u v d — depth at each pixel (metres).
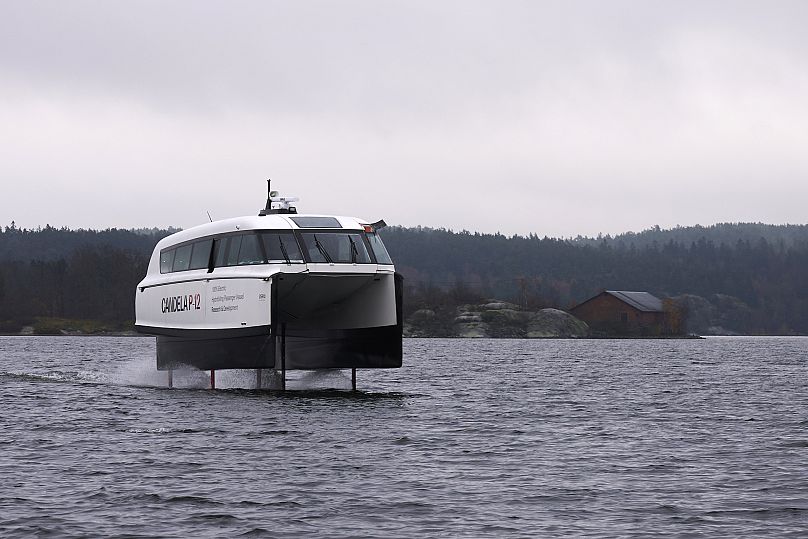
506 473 41.62
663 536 31.56
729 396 81.81
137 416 60.88
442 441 50.59
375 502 35.78
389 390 84.56
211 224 76.81
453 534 31.67
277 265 69.94
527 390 87.12
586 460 45.19
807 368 137.50
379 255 73.31
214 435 51.88
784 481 40.25
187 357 77.75
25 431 53.88
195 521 33.03
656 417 63.78
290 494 37.00
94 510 34.44
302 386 86.19
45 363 138.88
